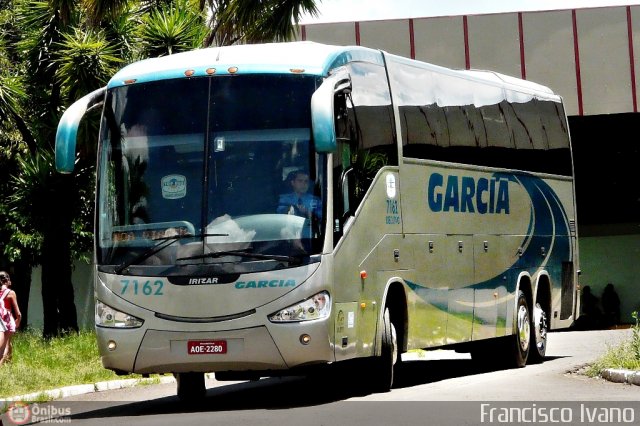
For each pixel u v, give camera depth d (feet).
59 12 103.40
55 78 104.47
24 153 121.60
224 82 50.70
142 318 49.16
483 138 68.95
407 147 58.85
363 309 52.49
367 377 55.36
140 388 70.74
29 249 124.47
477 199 67.26
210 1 102.06
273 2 96.94
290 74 50.44
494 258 68.95
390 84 58.08
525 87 77.51
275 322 48.29
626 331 124.67
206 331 48.39
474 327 65.77
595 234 158.10
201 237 49.03
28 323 133.28
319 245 48.96
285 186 49.32
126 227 50.16
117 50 103.81
